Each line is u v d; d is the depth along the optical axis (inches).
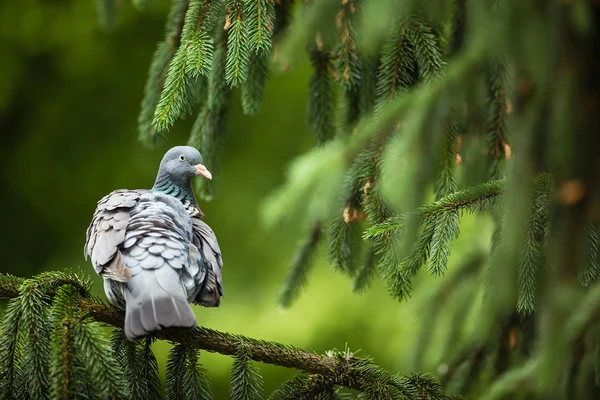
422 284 382.9
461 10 282.8
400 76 279.7
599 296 180.4
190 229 291.1
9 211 674.2
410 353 373.1
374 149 262.7
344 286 587.5
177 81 265.3
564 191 202.5
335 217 309.7
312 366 266.7
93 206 663.1
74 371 231.9
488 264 249.9
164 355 566.6
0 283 259.9
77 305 253.3
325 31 210.8
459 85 208.7
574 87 183.6
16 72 679.7
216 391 560.1
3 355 243.4
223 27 291.1
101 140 673.6
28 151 678.5
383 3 192.9
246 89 304.8
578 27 176.1
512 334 329.1
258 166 650.2
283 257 618.2
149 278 256.2
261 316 592.4
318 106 323.9
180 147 344.8
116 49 681.6
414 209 220.2
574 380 215.2
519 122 200.8
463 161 300.4
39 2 688.4
